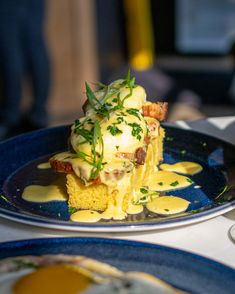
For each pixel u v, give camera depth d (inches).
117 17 99.1
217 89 91.2
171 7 105.4
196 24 105.7
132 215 22.3
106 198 22.6
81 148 22.7
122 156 22.6
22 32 70.6
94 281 15.8
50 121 77.7
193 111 79.8
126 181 22.5
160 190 24.5
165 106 27.6
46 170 26.5
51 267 16.3
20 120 78.2
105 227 20.0
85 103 26.0
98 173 22.1
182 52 107.6
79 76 87.0
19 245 18.2
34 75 74.1
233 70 97.4
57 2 81.5
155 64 102.2
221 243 20.0
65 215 22.4
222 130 32.2
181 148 28.8
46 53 73.4
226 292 16.2
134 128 23.1
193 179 25.6
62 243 18.4
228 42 105.1
